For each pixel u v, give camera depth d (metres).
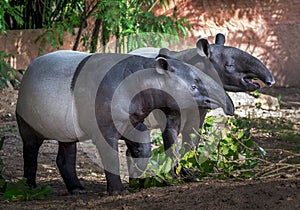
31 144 12.27
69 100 11.14
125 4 24.28
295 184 10.13
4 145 17.62
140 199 10.23
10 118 21.80
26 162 12.38
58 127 11.40
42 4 27.78
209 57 12.88
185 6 32.12
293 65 32.00
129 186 11.97
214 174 12.17
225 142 12.73
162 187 11.24
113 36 24.67
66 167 12.08
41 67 11.69
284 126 20.53
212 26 32.19
